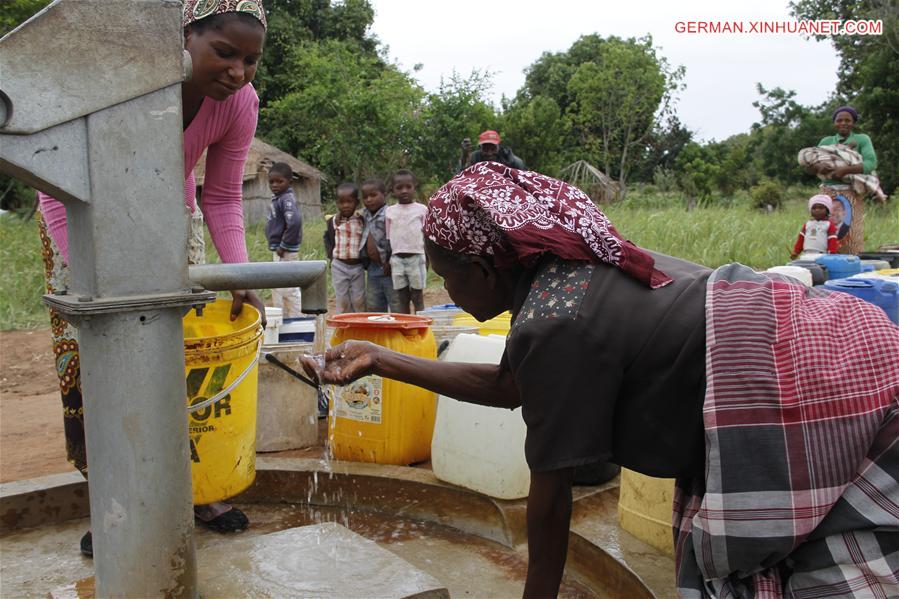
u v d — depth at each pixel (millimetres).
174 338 1943
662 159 39281
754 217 13453
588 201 1670
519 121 26000
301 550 2320
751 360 1491
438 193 1715
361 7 30500
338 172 19938
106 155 1785
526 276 1684
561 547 1706
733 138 42031
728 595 1571
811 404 1458
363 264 7586
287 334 4195
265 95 26516
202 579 2141
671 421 1580
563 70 41938
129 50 1770
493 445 2982
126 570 1935
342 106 17766
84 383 1914
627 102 31906
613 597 2562
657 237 12055
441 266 1760
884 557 1438
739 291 1594
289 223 7531
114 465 1899
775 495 1461
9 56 1634
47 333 8258
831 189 8656
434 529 3109
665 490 2580
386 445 3459
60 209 2484
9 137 1674
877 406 1445
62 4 1677
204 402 2586
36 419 5129
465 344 3232
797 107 29469
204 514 3016
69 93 1711
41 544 2934
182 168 1898
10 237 13094
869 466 1452
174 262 1905
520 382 1596
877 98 20734
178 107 1871
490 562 2801
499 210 1589
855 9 21438
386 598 2016
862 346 1487
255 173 18766
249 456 2852
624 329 1550
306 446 3881
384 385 3426
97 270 1810
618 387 1569
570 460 1551
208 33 2258
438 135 19609
